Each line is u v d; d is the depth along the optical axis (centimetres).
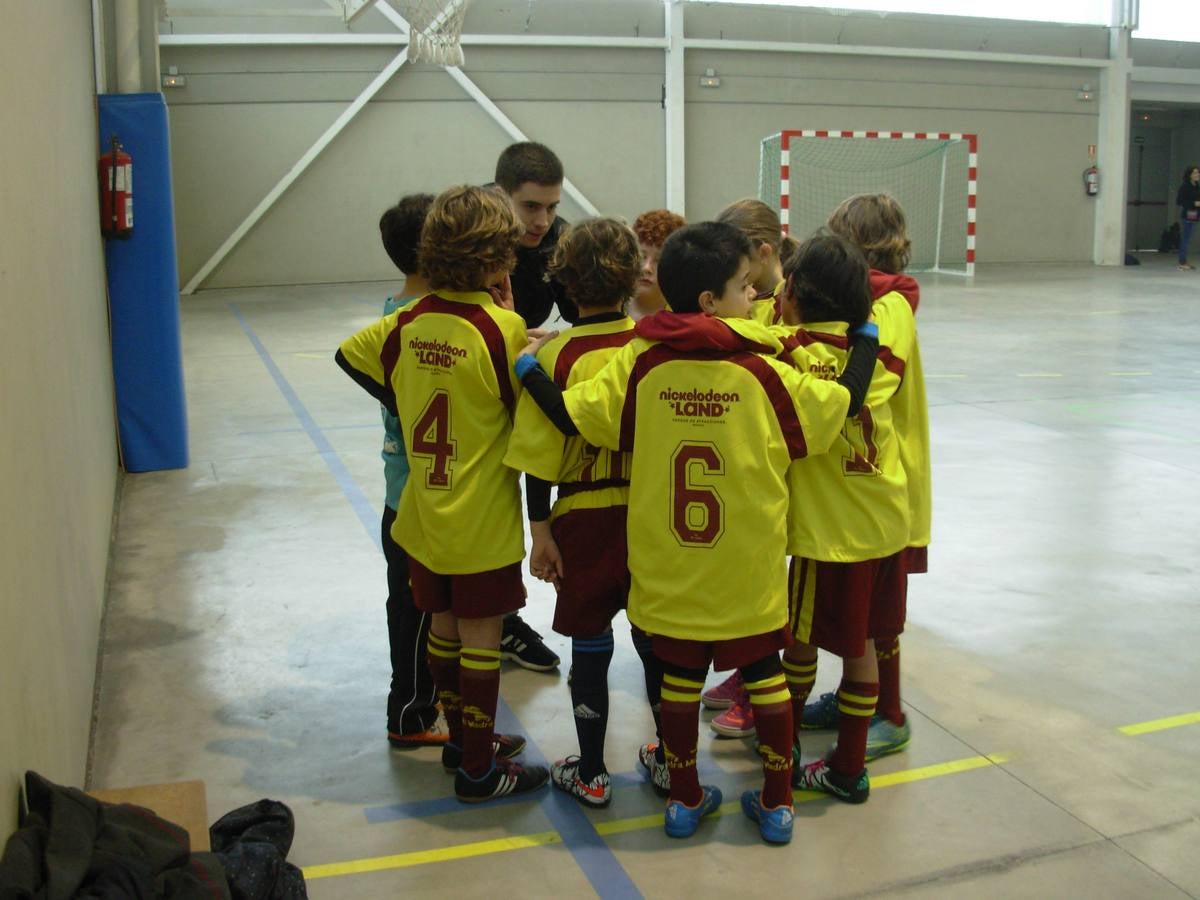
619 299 232
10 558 176
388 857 226
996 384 761
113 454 510
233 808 245
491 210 229
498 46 1562
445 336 230
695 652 219
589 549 233
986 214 1847
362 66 1515
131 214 520
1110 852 222
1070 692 296
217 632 348
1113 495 488
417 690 273
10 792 161
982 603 362
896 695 265
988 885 211
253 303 1343
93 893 154
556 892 213
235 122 1491
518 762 260
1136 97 1923
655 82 1627
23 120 231
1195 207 1788
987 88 1792
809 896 209
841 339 228
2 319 184
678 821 230
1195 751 264
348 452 586
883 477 230
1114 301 1297
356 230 1559
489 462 234
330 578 396
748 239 220
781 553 218
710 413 211
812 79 1697
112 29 554
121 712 294
